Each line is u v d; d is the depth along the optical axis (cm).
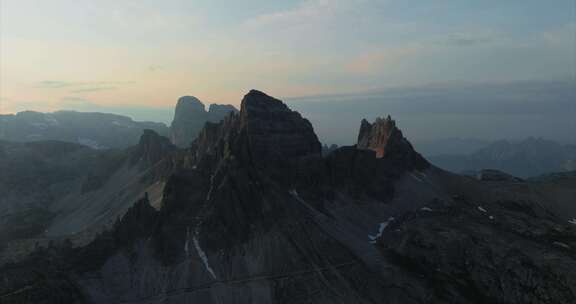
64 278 15825
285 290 16700
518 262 18638
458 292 18112
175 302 15712
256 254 18100
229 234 18688
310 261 18175
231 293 16338
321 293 16750
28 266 16312
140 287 16188
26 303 14262
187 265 17150
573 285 16850
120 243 17775
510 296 17575
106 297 15625
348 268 18238
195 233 18625
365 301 16750
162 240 17962
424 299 17475
